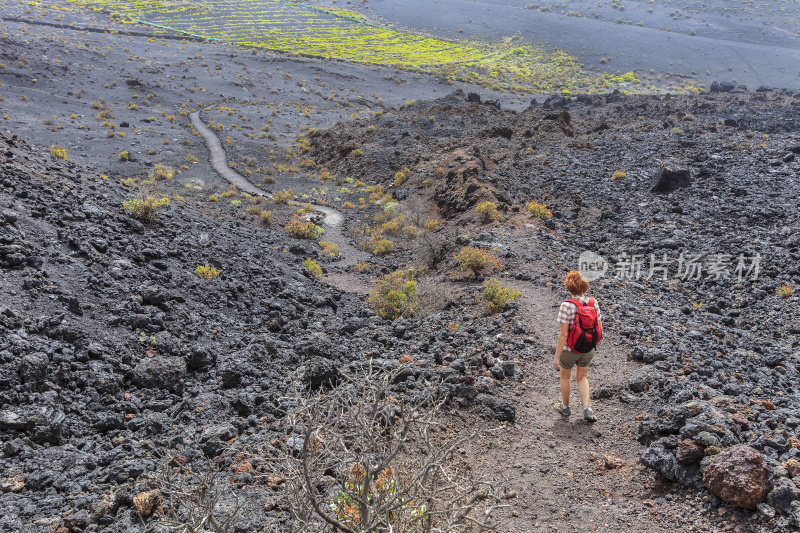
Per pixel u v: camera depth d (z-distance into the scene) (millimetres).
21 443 5742
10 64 82688
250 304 12945
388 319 13398
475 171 33094
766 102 60531
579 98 88500
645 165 32812
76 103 73812
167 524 3836
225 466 5742
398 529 3428
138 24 162875
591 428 6949
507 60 180000
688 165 30969
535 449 6562
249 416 7035
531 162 36969
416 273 19359
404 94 120375
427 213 33719
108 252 12312
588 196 28109
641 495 5582
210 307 11883
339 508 3785
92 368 7504
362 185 47094
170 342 8883
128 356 8148
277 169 53469
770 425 6234
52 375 7066
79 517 4727
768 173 27594
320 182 49312
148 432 6512
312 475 3639
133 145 56469
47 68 86188
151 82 94000
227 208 37688
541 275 14664
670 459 5625
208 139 64375
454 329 10828
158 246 14523
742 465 5012
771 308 14289
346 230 33906
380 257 26375
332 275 21578
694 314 13430
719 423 5867
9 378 6625
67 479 5352
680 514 5172
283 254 22453
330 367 8156
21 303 8508
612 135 43656
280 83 111812
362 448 3586
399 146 53750
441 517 4148
